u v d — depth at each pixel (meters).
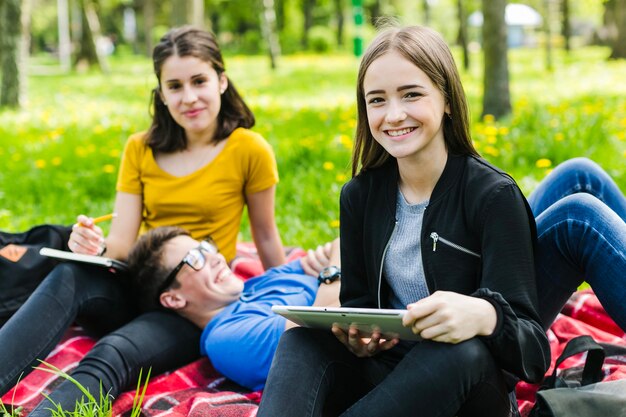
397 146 2.32
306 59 30.48
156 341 3.01
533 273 2.25
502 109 9.22
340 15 40.75
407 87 2.28
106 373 2.79
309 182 5.96
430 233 2.34
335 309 2.14
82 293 3.03
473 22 41.25
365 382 2.40
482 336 2.08
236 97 3.69
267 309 3.04
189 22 10.50
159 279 3.12
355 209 2.54
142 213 3.73
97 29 24.81
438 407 2.06
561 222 2.49
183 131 3.64
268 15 22.56
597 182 2.92
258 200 3.70
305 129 8.92
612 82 14.09
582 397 2.18
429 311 2.01
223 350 2.95
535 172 6.04
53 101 13.81
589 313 3.46
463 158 2.38
